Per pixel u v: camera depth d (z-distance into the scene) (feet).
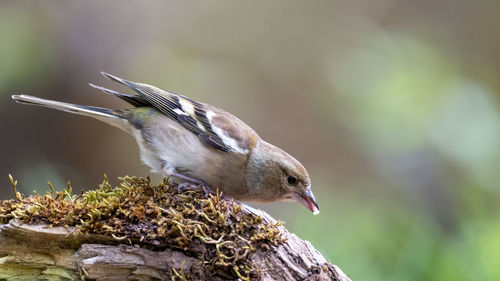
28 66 47.01
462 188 43.96
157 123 23.40
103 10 51.31
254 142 23.49
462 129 46.11
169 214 17.80
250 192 23.40
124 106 49.52
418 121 47.06
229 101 55.31
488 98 48.75
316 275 18.12
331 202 41.91
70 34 49.24
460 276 29.73
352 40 59.36
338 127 54.19
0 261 16.88
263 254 17.95
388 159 47.98
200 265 17.48
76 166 48.26
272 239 18.07
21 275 17.22
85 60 49.42
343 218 36.86
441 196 44.57
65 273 17.29
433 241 32.30
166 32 56.24
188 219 17.80
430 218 41.37
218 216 18.03
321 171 52.95
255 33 59.57
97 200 18.15
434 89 48.88
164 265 17.42
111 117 23.93
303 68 59.26
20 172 45.32
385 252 32.04
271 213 43.11
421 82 49.06
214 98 54.54
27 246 16.94
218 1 59.21
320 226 34.53
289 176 23.13
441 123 46.70
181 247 17.47
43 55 47.73
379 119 47.85
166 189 19.33
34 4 48.60
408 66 50.49
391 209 40.98
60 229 17.06
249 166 22.95
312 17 61.16
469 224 34.27
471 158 44.57
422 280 30.09
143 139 23.63
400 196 45.83
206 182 23.15
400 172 46.83
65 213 17.40
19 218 16.97
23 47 46.70
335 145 53.83
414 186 45.91
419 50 52.65
